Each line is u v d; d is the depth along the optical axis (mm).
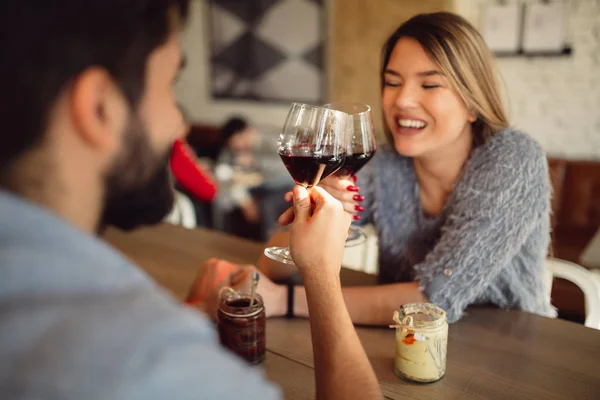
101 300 348
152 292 387
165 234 1562
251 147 3895
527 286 1185
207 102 5285
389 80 1182
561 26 3404
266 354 924
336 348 633
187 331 351
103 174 422
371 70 4008
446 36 1088
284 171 3836
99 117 400
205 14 5047
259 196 3732
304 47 4438
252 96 4910
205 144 4840
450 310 1047
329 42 4262
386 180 1354
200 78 5273
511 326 1033
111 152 416
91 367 310
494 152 1137
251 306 881
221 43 5000
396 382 844
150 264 1336
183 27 463
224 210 3521
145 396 312
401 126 1178
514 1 3514
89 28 380
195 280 1112
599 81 3367
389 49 1196
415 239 1327
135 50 407
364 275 1295
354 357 622
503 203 1079
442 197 1294
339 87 4238
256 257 1381
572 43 3402
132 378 311
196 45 5199
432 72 1102
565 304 2486
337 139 925
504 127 1189
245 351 878
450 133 1140
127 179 438
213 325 1002
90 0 380
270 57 4684
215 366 349
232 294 926
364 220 1403
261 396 372
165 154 469
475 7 3648
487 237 1065
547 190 1133
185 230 1599
